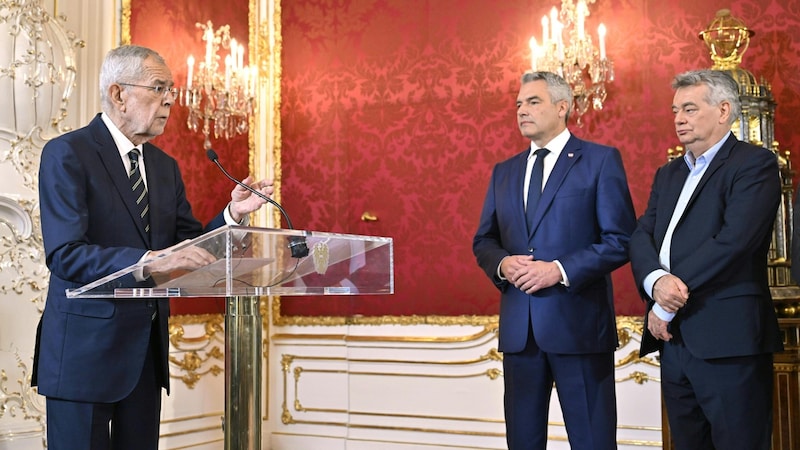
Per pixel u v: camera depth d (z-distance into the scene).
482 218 3.41
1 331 3.76
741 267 2.73
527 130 3.22
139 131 2.54
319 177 5.28
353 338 5.12
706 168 2.87
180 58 4.79
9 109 3.82
